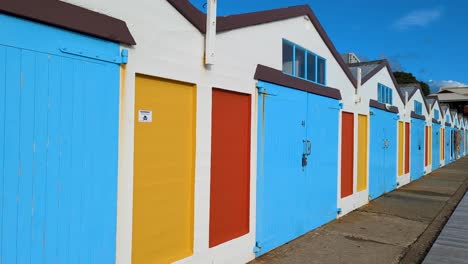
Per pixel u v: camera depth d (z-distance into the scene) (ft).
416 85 63.82
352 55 55.01
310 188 27.17
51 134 11.18
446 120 98.12
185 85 16.20
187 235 16.52
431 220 32.35
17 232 10.46
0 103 10.03
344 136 33.53
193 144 16.55
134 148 13.91
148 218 14.60
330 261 21.34
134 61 13.66
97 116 12.42
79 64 11.85
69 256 11.73
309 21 26.89
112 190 12.98
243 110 20.11
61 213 11.49
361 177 38.14
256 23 20.66
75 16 11.56
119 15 13.05
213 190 17.99
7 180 10.22
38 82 10.83
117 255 13.24
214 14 16.88
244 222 20.34
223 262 18.61
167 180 15.42
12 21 10.23
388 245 24.79
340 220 31.42
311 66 27.43
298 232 25.71
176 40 15.40
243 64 19.77
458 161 108.58
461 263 21.30
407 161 57.57
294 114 24.81
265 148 21.77
